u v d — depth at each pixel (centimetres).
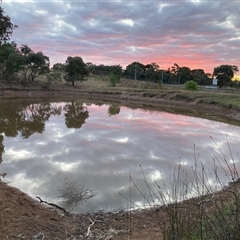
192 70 8525
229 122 1870
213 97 2727
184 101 2970
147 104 3188
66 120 1880
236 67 6431
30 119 1911
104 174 784
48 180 734
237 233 294
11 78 4516
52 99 3644
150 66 9119
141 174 787
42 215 529
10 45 4456
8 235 436
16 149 1051
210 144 1195
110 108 2742
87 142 1185
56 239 441
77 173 790
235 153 1050
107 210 568
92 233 466
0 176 759
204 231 313
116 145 1141
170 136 1353
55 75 4803
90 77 7269
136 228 483
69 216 537
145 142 1208
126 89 4175
